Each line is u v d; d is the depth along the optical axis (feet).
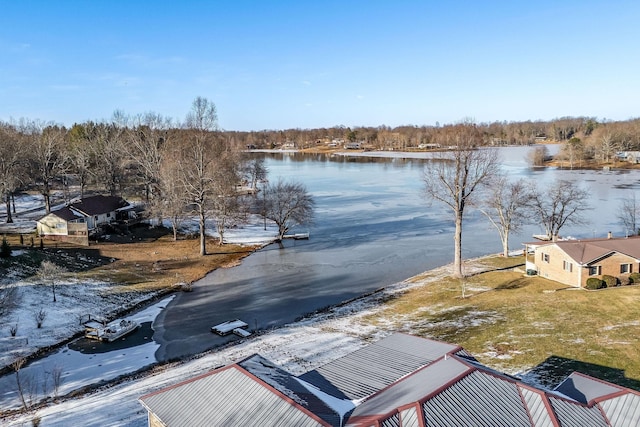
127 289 151.12
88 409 83.61
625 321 109.60
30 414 82.79
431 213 283.59
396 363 69.51
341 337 113.39
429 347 73.41
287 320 129.29
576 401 58.65
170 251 197.57
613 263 139.13
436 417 51.96
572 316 114.93
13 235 195.83
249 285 159.94
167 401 62.49
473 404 54.80
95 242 196.75
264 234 233.76
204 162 205.36
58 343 115.55
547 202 254.68
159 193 259.80
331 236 230.48
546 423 53.31
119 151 288.71
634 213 222.69
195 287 158.20
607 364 89.45
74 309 133.28
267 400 57.21
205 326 126.31
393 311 130.31
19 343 113.09
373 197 345.31
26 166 261.03
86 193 306.14
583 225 231.09
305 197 236.43
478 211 281.54
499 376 60.80
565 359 92.48
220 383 63.16
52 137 273.95
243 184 382.22
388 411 53.72
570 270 140.67
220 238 214.07
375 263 183.83
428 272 169.17
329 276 168.76
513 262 175.52
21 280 144.87
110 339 116.98
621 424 55.72
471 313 122.62
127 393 88.99
